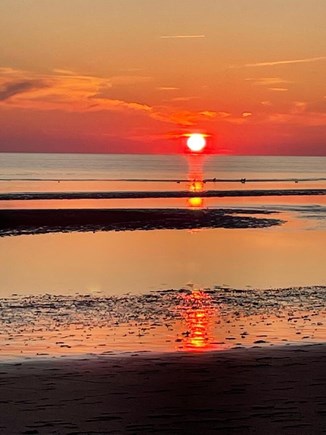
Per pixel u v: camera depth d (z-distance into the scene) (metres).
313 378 10.68
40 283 22.16
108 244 32.47
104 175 123.88
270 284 22.14
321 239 35.28
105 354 12.70
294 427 8.55
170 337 14.54
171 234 36.72
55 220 41.34
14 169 152.12
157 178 112.94
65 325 15.84
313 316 17.09
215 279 23.12
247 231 38.59
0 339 14.27
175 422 8.75
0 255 28.64
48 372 11.10
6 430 8.41
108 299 19.31
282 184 95.69
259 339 14.31
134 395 9.84
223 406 9.34
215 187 85.00
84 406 9.34
